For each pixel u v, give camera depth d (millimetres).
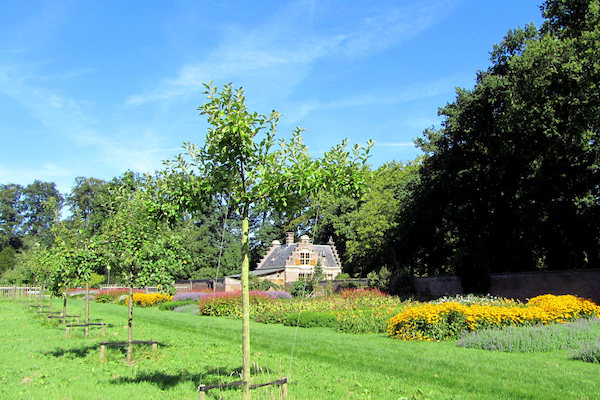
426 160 31375
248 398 5598
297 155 6004
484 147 27141
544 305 14844
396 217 38344
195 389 7043
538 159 23203
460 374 7961
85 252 10078
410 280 32031
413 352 10461
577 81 18688
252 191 5949
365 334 14672
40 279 18750
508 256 28797
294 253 48719
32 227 85562
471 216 29234
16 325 16891
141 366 9047
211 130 5816
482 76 27062
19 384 7406
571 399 6242
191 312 24953
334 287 38031
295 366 9008
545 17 23391
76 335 14141
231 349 11375
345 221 51938
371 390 6961
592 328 11336
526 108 21094
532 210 23875
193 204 6324
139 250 9844
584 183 22984
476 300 20297
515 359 9203
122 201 10273
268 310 20547
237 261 52344
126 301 31578
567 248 26109
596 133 20375
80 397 6547
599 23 19203
